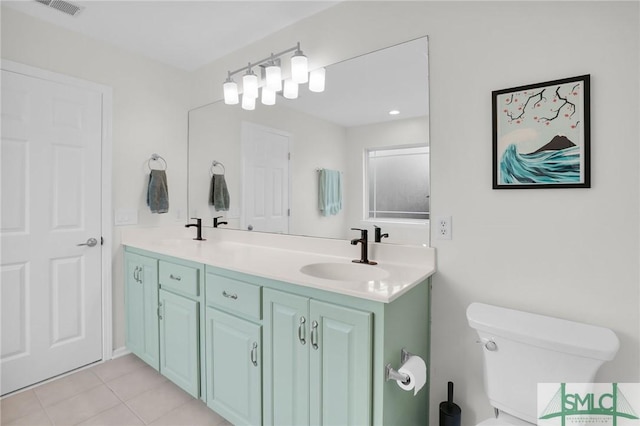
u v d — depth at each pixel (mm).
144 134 2453
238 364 1567
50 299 2031
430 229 1547
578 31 1192
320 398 1296
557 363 1103
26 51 1898
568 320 1234
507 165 1336
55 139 2023
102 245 2244
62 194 2062
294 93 2016
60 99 2039
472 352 1456
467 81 1430
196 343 1780
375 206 1718
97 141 2205
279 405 1428
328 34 1857
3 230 1853
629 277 1134
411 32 1573
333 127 1854
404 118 1610
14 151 1875
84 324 2182
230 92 2150
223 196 2461
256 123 2238
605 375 1172
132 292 2264
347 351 1217
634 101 1105
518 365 1173
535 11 1272
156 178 2445
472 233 1438
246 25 2035
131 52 2375
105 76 2238
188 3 1816
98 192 2219
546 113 1251
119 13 1900
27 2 1795
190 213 2713
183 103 2701
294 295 1366
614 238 1153
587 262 1201
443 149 1501
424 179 1559
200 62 2559
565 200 1233
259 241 2230
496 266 1386
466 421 1483
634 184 1113
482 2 1389
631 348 1140
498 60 1354
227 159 2432
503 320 1238
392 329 1217
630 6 1108
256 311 1488
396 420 1284
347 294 1211
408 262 1608
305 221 1986
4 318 1863
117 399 1869
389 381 1209
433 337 1550
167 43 2262
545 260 1280
